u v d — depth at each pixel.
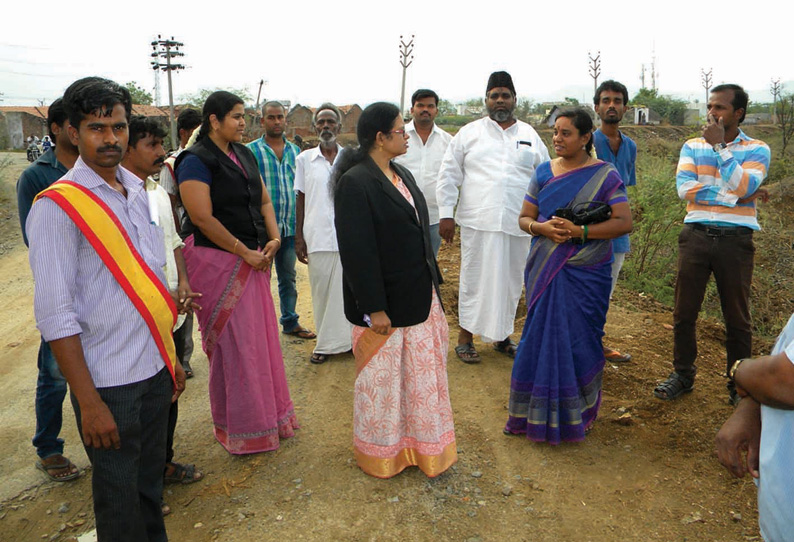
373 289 3.05
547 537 2.90
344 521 3.01
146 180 2.92
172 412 3.21
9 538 2.95
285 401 3.78
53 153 3.18
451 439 3.42
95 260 2.16
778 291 7.66
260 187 3.58
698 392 4.35
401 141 3.12
